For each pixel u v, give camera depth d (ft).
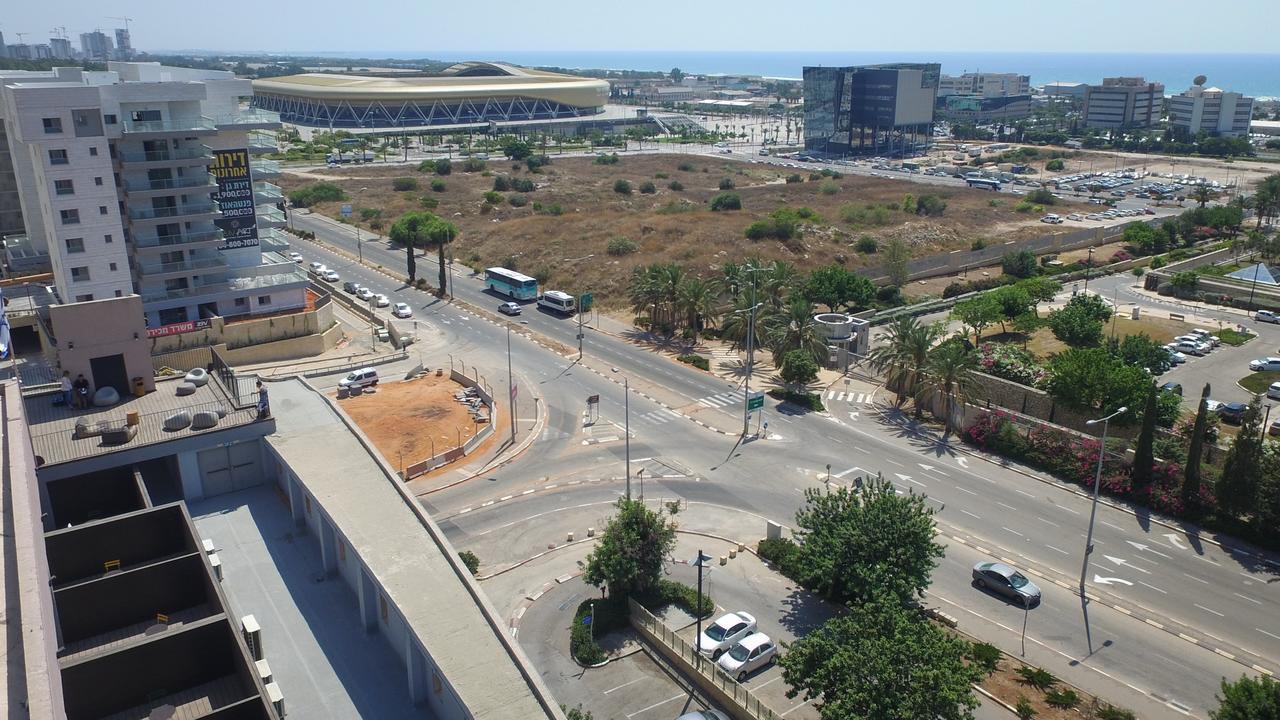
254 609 128.88
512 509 233.76
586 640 173.99
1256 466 214.48
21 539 91.81
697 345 375.66
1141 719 158.81
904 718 123.34
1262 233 584.81
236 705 92.12
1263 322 414.62
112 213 310.24
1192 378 338.34
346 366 342.64
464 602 117.60
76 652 108.06
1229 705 135.64
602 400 311.88
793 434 283.59
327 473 145.59
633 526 185.37
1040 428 263.70
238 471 157.48
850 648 135.33
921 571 171.53
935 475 255.09
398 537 129.90
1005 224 649.20
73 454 138.41
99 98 299.17
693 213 596.70
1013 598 194.29
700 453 269.44
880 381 330.54
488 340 379.55
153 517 121.49
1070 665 173.78
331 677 117.70
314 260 517.55
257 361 344.69
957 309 378.94
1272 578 203.72
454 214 636.89
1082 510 234.38
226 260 347.56
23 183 368.68
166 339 326.44
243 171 354.54
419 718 112.06
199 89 322.14
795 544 211.61
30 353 328.90
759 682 167.63
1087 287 484.74
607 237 531.50
